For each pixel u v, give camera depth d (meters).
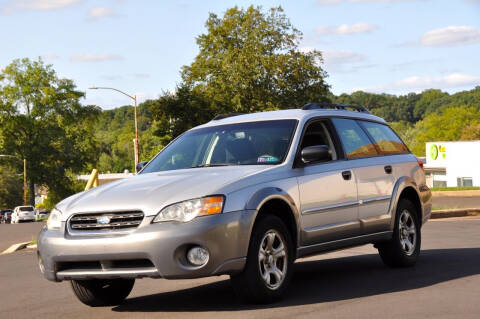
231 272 6.60
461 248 11.74
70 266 6.91
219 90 61.19
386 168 9.22
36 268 12.48
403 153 10.01
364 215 8.60
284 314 6.40
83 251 6.65
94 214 6.81
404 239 9.47
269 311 6.58
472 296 6.98
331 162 8.29
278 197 7.16
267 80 61.75
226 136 8.31
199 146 8.38
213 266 6.47
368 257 10.98
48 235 6.98
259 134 8.13
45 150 89.75
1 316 7.39
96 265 6.75
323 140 8.41
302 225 7.52
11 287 9.94
